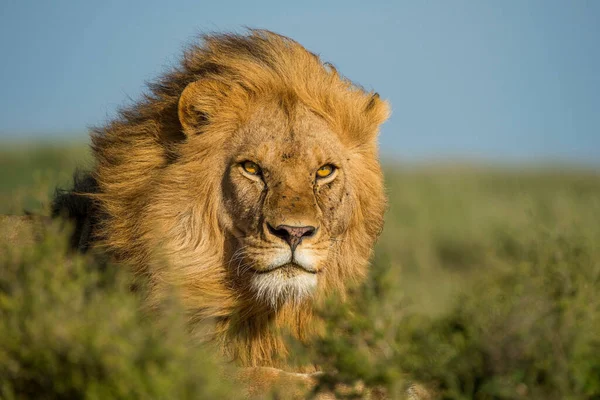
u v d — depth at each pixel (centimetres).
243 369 930
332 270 1066
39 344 703
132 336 709
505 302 933
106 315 720
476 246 2312
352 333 806
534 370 744
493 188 3625
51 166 3238
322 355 808
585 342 771
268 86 1053
